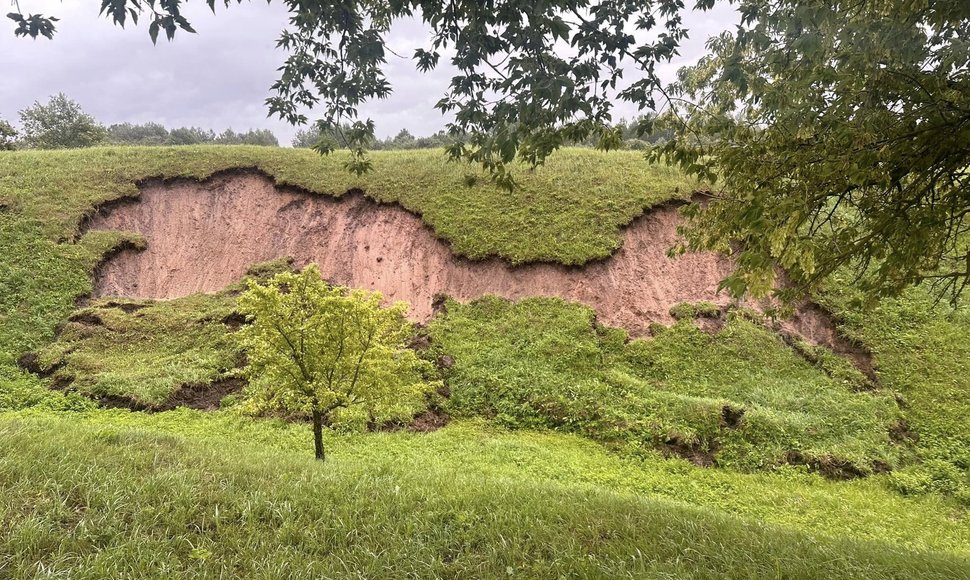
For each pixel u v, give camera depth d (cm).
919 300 1542
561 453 1128
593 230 1831
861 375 1363
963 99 432
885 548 605
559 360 1452
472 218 1905
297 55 509
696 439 1178
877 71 434
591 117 502
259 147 2386
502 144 458
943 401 1275
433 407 1334
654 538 501
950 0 404
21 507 449
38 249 1700
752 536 534
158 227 1956
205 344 1488
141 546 418
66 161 2147
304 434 1143
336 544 462
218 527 468
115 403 1261
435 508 543
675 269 1758
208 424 1182
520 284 1730
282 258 1895
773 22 463
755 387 1352
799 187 435
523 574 426
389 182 2098
